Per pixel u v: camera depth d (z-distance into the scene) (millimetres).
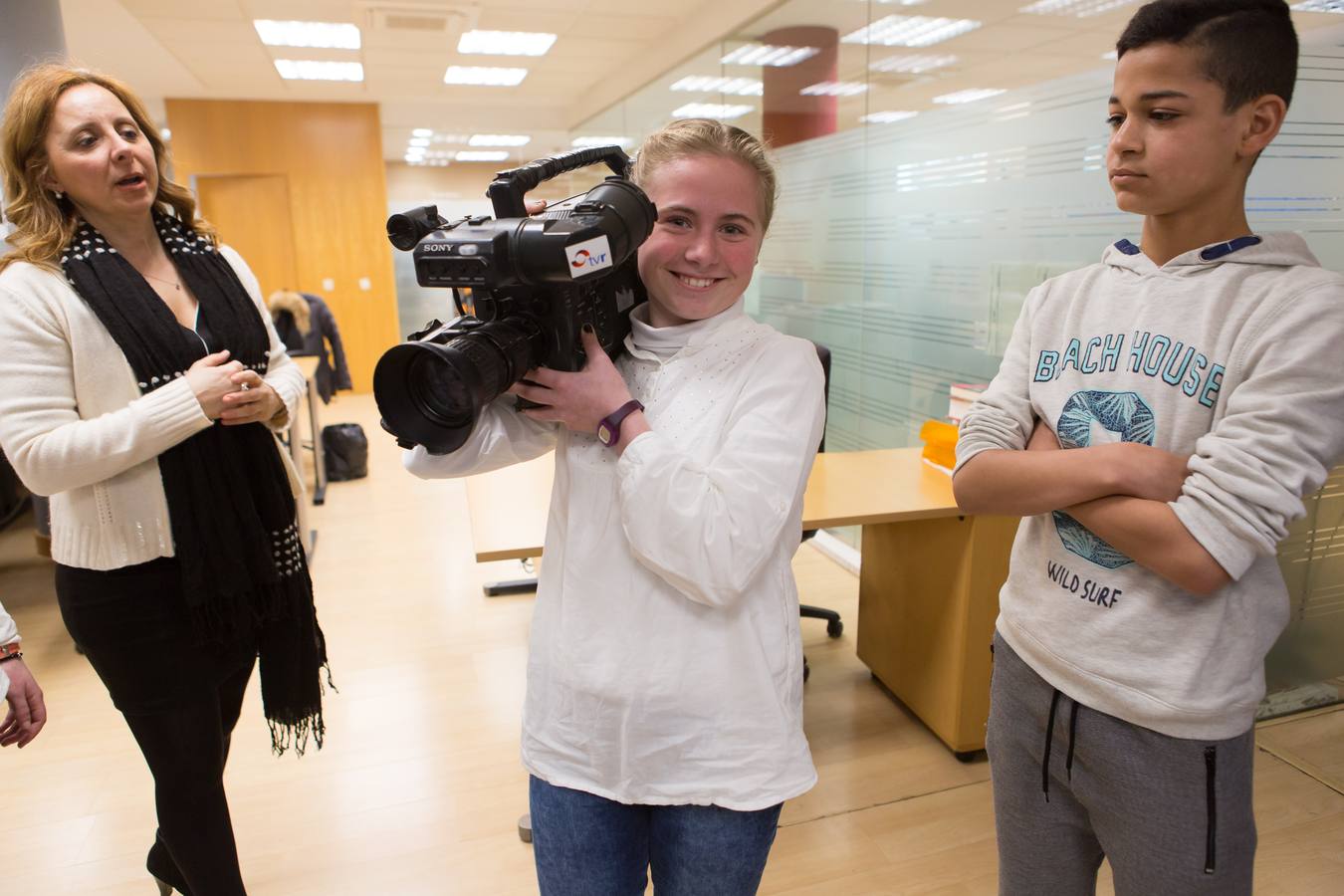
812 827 1861
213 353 1297
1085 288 949
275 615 1366
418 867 1758
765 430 824
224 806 1363
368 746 2195
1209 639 810
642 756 850
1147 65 796
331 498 4504
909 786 2008
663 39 5520
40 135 1162
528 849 1812
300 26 5145
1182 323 838
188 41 5383
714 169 819
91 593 1222
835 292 3676
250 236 7691
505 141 9141
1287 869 1684
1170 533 779
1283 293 778
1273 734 2133
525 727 935
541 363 817
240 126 7438
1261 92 776
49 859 1789
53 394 1149
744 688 847
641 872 940
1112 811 891
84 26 5008
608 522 860
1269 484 736
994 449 954
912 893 1666
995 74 2594
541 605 941
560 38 5527
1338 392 743
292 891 1689
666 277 855
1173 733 829
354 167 7750
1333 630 2191
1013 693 998
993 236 2662
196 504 1246
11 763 2123
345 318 7965
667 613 841
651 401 874
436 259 746
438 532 3943
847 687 2479
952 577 2086
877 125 3268
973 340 2801
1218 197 825
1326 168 1804
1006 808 1032
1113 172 850
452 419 782
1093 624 873
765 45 4168
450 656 2705
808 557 3518
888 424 3350
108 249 1219
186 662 1283
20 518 4172
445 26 5156
